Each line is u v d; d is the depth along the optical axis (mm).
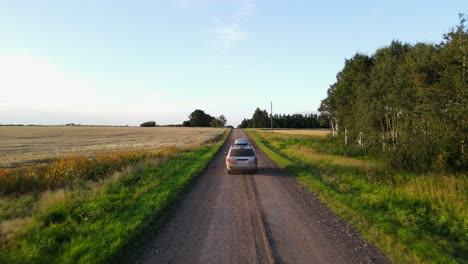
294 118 165750
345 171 17672
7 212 8523
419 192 11508
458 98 16219
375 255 5508
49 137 65750
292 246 5949
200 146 38750
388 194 11602
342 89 38219
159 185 12016
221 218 7945
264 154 29922
